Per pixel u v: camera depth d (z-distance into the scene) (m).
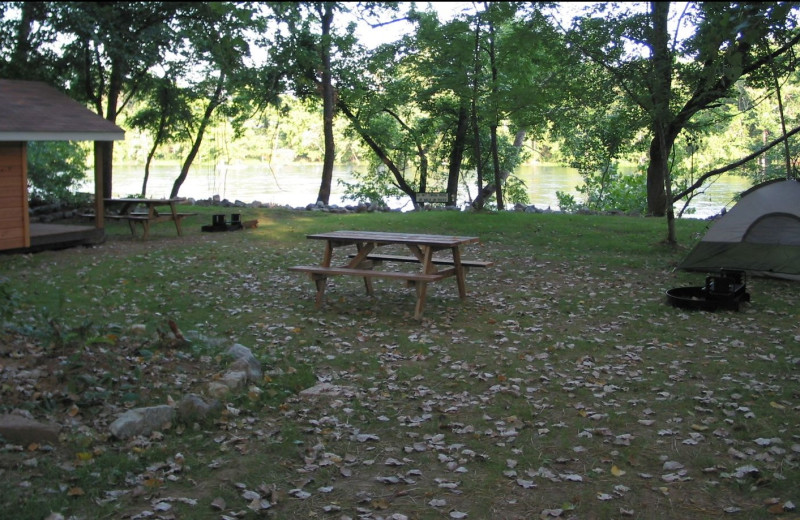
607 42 11.00
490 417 4.70
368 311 7.65
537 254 11.39
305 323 7.15
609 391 5.17
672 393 5.12
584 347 6.31
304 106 23.88
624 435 4.35
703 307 7.70
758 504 3.52
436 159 25.53
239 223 14.25
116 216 12.92
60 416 4.35
